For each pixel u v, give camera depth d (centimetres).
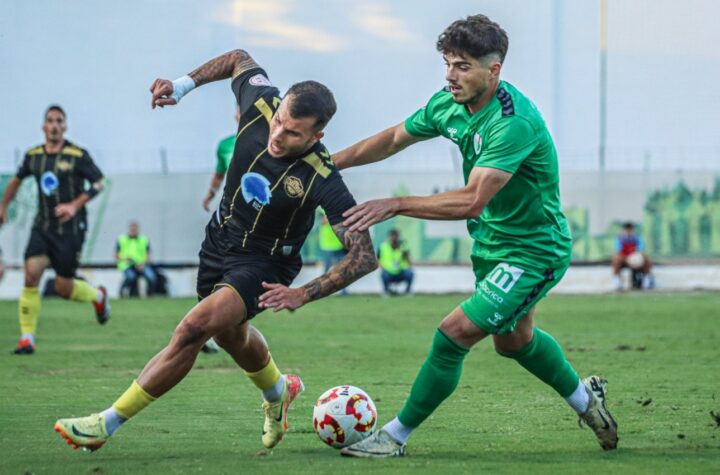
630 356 3303
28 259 3422
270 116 1644
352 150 1805
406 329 4466
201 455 1664
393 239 6894
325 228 6925
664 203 7531
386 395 2444
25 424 1991
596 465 1562
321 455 1667
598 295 6700
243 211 1648
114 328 4441
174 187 7406
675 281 7438
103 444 1648
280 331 4356
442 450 1720
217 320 1582
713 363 3103
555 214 1666
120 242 6869
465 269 7381
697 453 1683
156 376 1565
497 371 2923
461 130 1670
